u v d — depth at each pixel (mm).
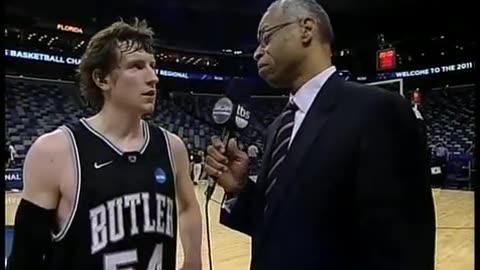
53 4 13570
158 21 14570
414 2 11844
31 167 1023
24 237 1010
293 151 1026
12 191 8898
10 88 15312
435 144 15516
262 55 1104
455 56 15039
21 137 13969
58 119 15070
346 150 961
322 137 997
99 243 996
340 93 1029
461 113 15828
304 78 1078
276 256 1003
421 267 925
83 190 1003
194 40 16281
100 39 1077
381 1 12000
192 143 16875
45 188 1015
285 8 1064
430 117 16188
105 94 1078
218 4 13094
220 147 1285
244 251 4691
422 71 15781
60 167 1010
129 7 13680
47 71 15516
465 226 6383
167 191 1092
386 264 908
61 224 1017
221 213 1298
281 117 1160
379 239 917
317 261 960
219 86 18891
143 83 1067
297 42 1057
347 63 16094
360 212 941
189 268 1220
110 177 1021
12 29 14547
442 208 8508
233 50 17438
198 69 18641
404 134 965
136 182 1039
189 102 18547
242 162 1279
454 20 12469
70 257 1005
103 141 1045
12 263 1016
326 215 965
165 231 1078
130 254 1020
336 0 12062
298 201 989
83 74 1106
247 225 1242
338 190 962
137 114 1074
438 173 9914
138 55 1066
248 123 1348
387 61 13273
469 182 11922
